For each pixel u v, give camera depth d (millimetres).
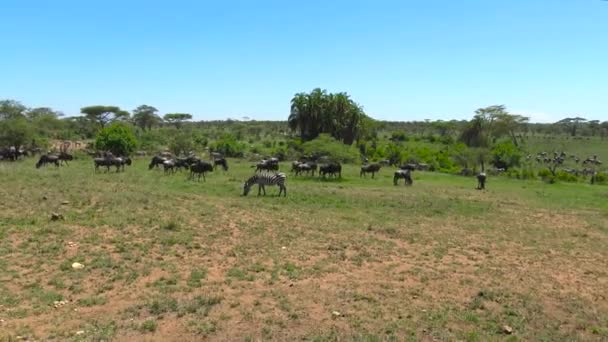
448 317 10492
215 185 32250
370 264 14461
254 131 120688
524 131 138500
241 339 8984
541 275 14352
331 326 9695
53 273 11961
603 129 143500
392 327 9766
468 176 54719
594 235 21359
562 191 40875
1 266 12141
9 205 18719
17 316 9469
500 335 9773
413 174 52312
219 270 13023
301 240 16875
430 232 19812
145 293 11016
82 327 9125
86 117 98812
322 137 49406
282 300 10945
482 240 18891
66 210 18719
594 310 11477
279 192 28812
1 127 58344
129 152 62219
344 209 24703
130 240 15203
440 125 118500
